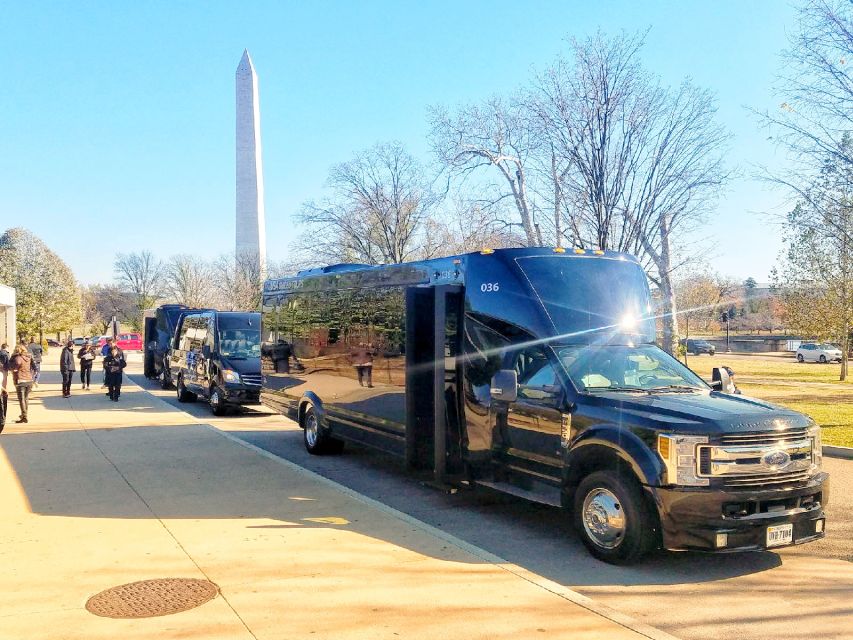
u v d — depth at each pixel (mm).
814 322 34062
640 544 6105
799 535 6102
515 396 6867
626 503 6152
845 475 10273
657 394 6887
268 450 12539
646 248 19125
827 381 30453
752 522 5863
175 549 6324
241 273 46156
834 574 6172
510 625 4723
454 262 8547
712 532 5797
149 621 4738
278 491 8672
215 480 9305
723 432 5898
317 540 6609
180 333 21969
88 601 5094
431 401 8852
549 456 7043
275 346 13453
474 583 5496
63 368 21875
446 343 8484
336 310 11055
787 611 5309
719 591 5727
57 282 68688
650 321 8156
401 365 9148
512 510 8352
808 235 23125
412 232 33219
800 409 18516
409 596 5215
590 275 8055
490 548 6867
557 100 19031
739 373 36938
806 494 6133
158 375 28844
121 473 9773
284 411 12969
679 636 4852
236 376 17109
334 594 5238
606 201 18375
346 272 10773
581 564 6379
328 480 9289
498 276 8031
